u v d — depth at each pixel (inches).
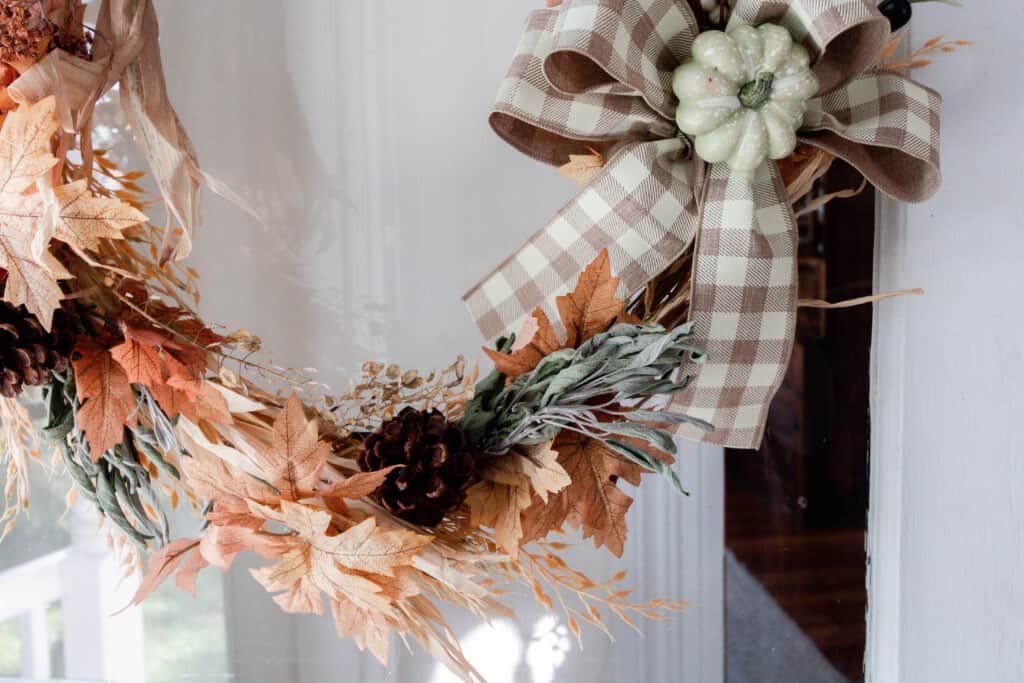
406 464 23.1
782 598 33.3
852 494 33.2
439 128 31.3
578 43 21.3
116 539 31.3
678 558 32.9
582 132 24.7
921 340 29.6
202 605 33.8
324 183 31.4
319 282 31.8
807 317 33.0
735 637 33.3
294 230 31.6
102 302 25.9
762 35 22.3
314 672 33.9
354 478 22.4
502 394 23.7
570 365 22.2
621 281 24.5
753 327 24.1
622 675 33.3
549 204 31.5
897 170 25.4
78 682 33.9
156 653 34.0
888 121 24.0
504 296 25.3
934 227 29.1
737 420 24.8
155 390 24.5
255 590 33.7
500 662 33.3
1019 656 30.1
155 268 27.2
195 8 30.6
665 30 22.9
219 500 24.1
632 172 24.4
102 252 26.4
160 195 30.9
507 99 24.4
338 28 30.9
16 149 22.5
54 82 23.1
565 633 33.2
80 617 34.2
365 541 22.4
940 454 29.9
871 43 22.5
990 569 30.1
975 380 29.6
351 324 31.9
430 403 31.6
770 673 33.4
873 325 31.3
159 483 30.8
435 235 31.6
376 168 31.3
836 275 32.9
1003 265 29.1
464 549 25.7
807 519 33.3
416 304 31.9
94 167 30.5
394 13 30.8
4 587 33.7
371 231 31.6
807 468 33.3
